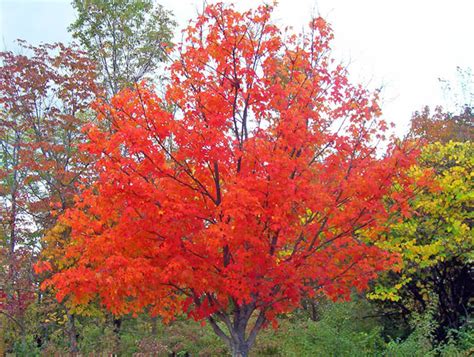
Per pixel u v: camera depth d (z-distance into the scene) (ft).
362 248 25.63
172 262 22.31
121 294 24.48
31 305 51.75
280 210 22.81
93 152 23.93
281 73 26.61
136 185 23.15
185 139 23.84
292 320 55.31
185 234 23.93
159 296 25.70
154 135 23.99
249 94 25.31
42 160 51.01
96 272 23.40
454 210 38.45
